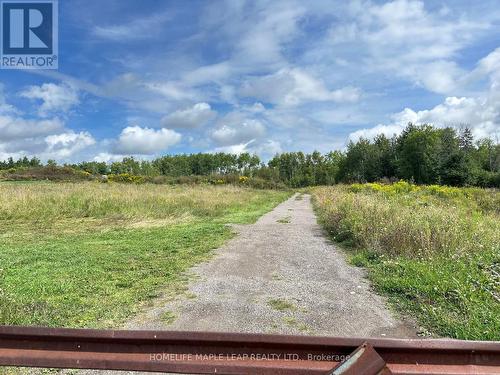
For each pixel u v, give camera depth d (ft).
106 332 6.91
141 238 35.60
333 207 50.70
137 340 6.87
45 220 47.03
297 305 17.89
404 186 97.45
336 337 6.69
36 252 28.89
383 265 24.08
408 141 198.59
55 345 7.04
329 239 36.88
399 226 29.12
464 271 20.56
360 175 233.96
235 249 31.14
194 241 34.06
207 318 16.24
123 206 55.21
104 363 6.83
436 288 18.26
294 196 137.59
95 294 19.02
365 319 16.20
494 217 48.62
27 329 7.01
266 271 24.23
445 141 167.32
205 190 100.22
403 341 6.57
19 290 19.17
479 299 16.81
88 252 29.09
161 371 6.73
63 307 16.99
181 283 21.30
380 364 6.08
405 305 17.63
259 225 46.62
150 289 19.98
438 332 14.79
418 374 6.48
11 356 6.95
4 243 33.19
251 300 18.57
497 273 20.18
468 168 152.35
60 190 71.77
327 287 20.80
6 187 76.13
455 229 27.37
